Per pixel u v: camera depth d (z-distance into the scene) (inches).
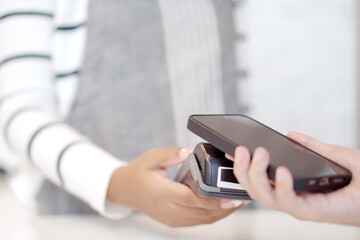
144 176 19.3
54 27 27.9
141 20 30.7
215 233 22.2
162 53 31.1
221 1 34.1
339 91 51.3
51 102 27.1
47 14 27.5
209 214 18.6
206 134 14.5
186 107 31.7
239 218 25.0
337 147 16.6
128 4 30.4
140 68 30.7
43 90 26.7
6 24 26.7
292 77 50.3
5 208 26.9
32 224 23.4
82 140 23.8
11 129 24.8
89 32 29.6
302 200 13.5
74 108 29.7
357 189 13.7
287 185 12.4
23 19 26.7
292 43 50.0
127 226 23.2
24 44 26.6
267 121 50.4
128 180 20.1
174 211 18.8
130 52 30.5
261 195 13.1
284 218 25.0
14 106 25.3
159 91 31.1
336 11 50.3
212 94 32.5
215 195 14.7
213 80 32.4
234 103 34.0
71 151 22.7
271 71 49.9
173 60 31.4
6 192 30.5
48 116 25.0
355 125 51.9
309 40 50.3
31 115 24.7
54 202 28.8
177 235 21.9
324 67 50.9
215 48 32.4
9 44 26.5
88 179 21.6
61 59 28.2
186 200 17.6
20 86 25.9
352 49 50.9
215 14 32.8
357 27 50.3
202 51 32.0
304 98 50.9
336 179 13.2
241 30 38.3
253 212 26.3
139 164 20.0
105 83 30.0
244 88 37.8
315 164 13.7
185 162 16.9
